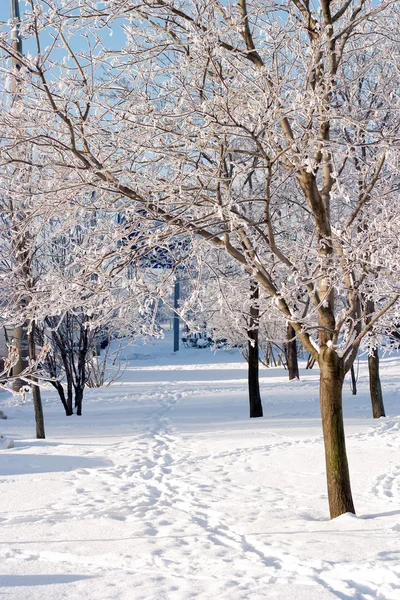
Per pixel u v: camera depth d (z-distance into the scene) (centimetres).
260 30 839
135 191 724
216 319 2842
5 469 1056
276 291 758
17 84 681
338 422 760
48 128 674
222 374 3175
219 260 1164
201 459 1131
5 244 986
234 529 698
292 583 511
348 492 749
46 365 1773
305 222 1052
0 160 660
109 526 718
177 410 1855
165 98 766
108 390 2519
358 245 745
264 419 1579
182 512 783
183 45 705
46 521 743
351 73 1016
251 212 1166
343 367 766
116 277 688
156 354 4750
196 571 554
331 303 777
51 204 690
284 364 3266
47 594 507
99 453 1189
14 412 1892
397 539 623
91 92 653
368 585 500
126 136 695
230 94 680
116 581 535
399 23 931
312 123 717
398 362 3259
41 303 704
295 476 980
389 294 823
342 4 888
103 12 691
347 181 952
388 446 1163
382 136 702
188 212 799
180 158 683
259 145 664
